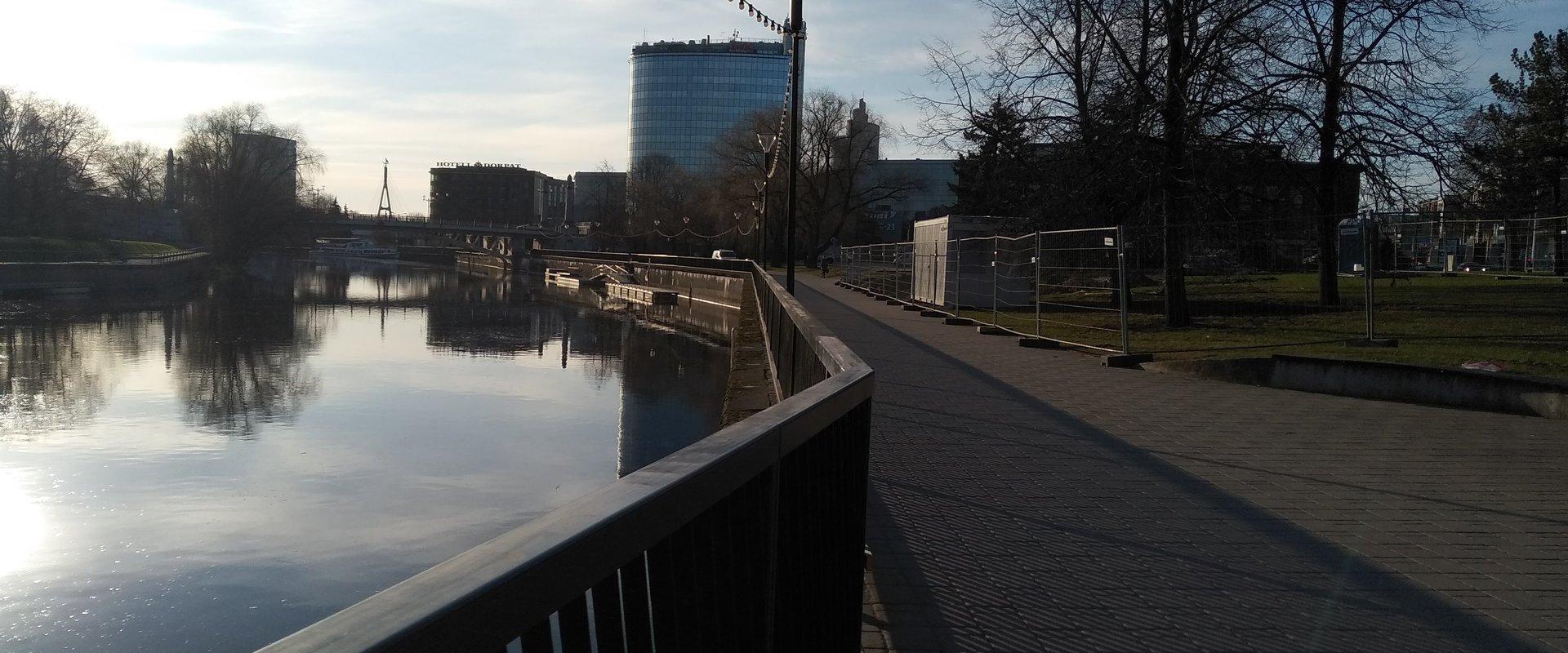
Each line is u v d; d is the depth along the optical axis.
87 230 88.38
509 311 71.38
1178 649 4.45
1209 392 13.22
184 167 106.75
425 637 1.03
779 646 2.76
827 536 3.49
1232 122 22.00
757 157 80.44
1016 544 6.08
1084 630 4.66
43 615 14.35
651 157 127.62
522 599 1.26
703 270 77.25
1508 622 4.83
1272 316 20.39
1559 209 35.47
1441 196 22.64
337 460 25.16
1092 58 25.05
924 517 6.69
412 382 37.97
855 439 4.11
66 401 32.78
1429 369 12.26
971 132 30.64
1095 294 18.77
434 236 171.50
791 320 12.34
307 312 67.06
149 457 25.06
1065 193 24.44
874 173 85.12
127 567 16.50
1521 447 9.50
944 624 4.71
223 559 17.11
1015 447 9.25
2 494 21.05
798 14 27.94
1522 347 16.09
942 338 20.89
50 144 84.31
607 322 63.47
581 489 22.84
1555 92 37.28
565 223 154.75
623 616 1.68
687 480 1.93
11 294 68.25
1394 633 4.66
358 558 17.47
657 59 139.25
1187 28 22.16
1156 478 8.01
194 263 99.12
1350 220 20.81
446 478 23.45
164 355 44.41
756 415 2.78
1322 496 7.44
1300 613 4.93
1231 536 6.32
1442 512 7.01
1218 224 19.69
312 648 0.92
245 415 30.94
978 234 28.44
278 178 109.69
